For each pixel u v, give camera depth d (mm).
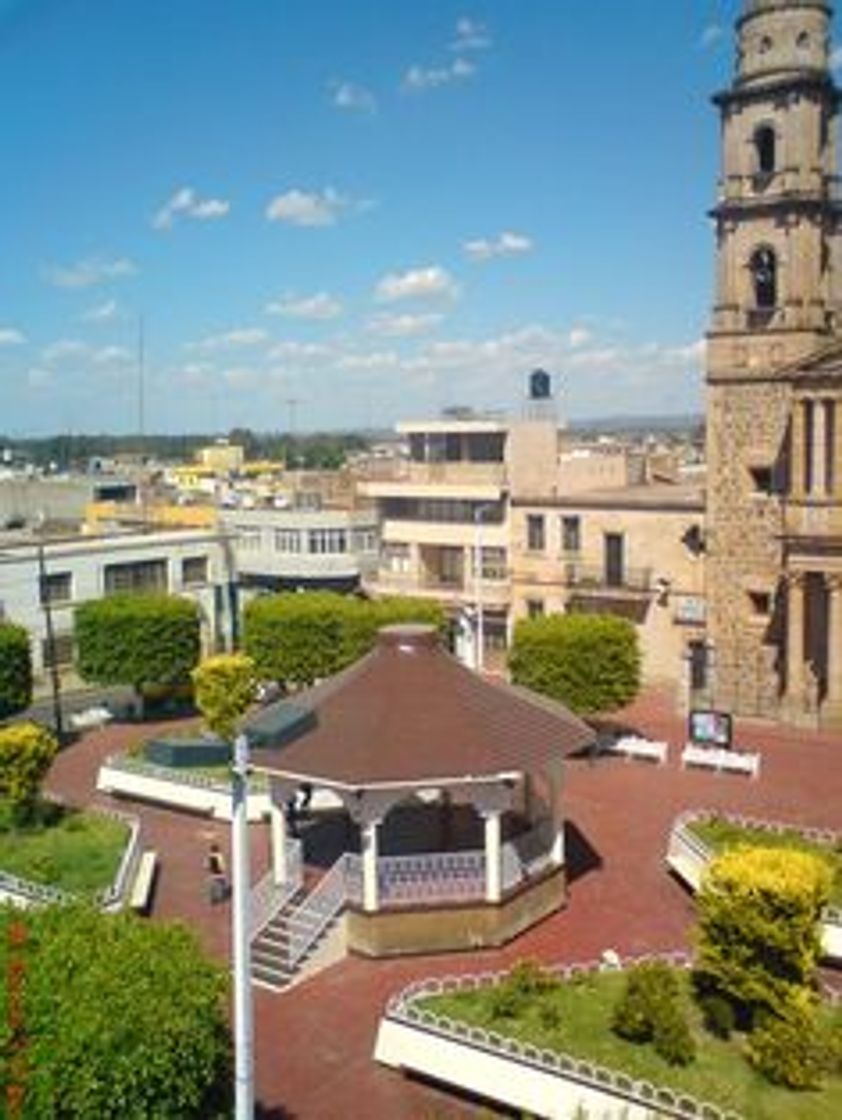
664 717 59875
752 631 61125
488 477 71062
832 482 54812
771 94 57469
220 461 185000
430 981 29609
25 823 41656
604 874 38250
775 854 26328
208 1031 19859
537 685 51625
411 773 31984
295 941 31906
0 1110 18422
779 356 58750
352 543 85562
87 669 60938
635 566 65438
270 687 59656
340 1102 25875
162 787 46781
